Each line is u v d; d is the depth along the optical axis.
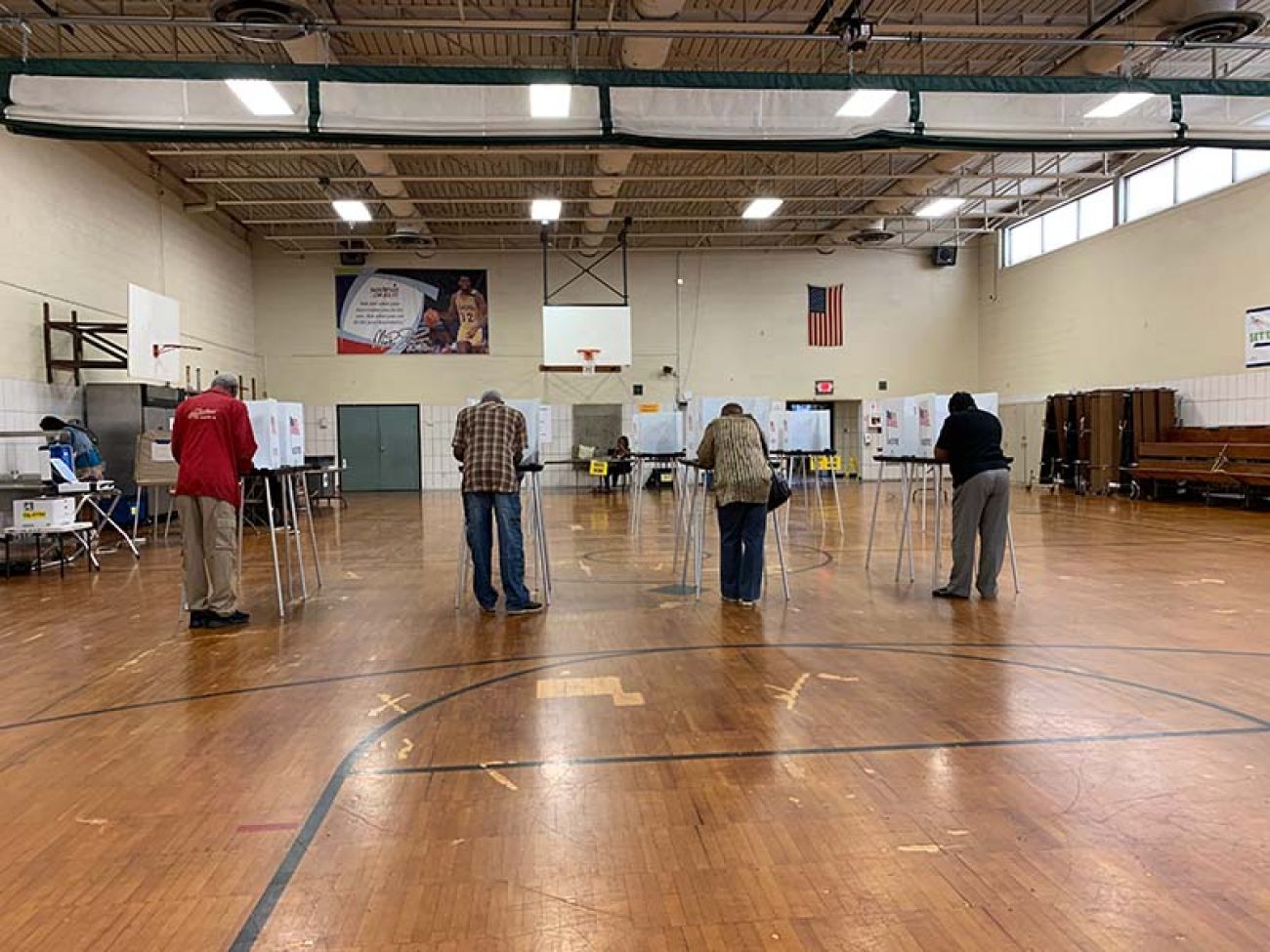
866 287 17.31
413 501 14.24
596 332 15.68
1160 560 6.53
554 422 16.77
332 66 5.43
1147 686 3.28
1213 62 7.29
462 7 7.53
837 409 17.77
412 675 3.58
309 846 2.08
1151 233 12.65
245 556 7.45
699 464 5.19
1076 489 13.57
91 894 1.86
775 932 1.68
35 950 1.65
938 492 5.38
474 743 2.77
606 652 3.93
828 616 4.67
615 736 2.81
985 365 17.30
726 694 3.25
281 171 11.97
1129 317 13.15
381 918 1.75
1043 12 8.28
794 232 15.71
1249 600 4.99
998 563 5.09
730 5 8.03
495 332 16.59
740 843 2.06
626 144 5.70
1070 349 14.59
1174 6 7.15
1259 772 2.44
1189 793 2.30
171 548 8.20
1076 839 2.05
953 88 5.90
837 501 10.67
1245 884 1.84
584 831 2.13
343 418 16.36
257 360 16.09
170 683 3.52
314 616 4.82
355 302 16.28
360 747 2.74
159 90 5.34
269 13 6.24
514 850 2.04
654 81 5.66
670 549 7.66
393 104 5.49
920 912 1.75
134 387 9.58
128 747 2.77
